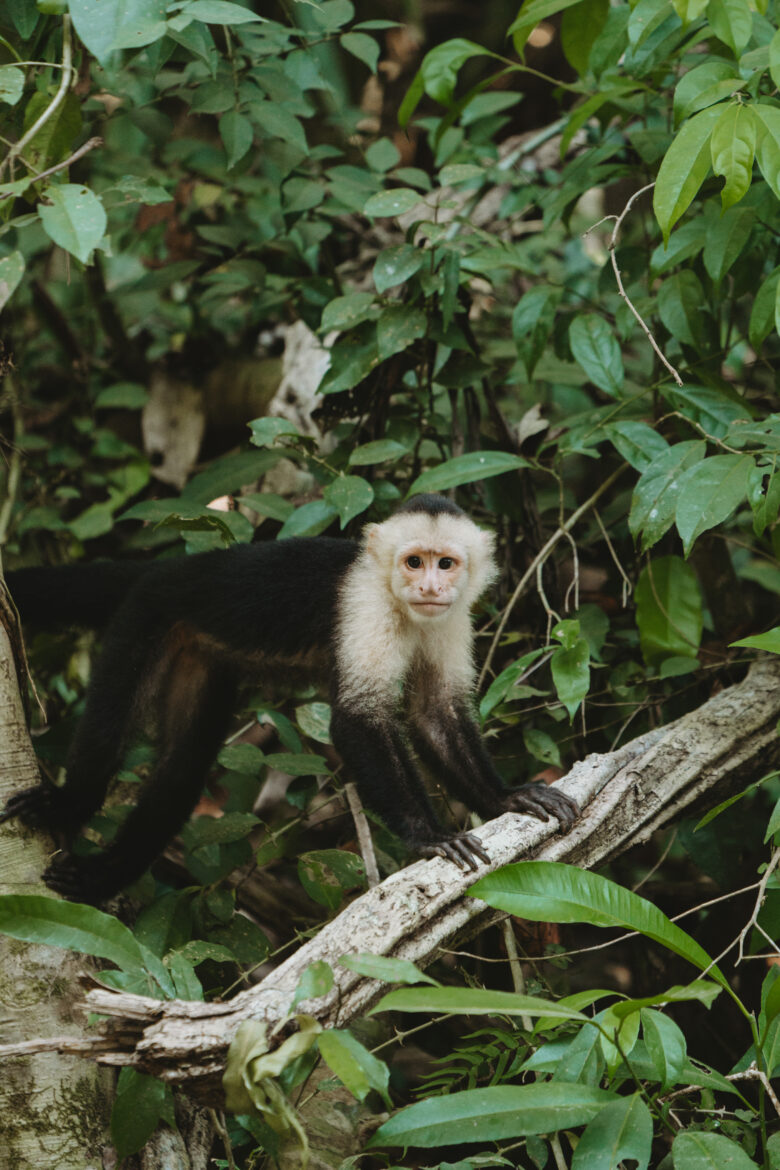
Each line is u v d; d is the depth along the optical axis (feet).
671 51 15.31
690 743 14.30
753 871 17.61
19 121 15.64
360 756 14.37
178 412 25.52
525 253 27.48
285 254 23.12
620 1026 9.62
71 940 9.86
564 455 17.04
